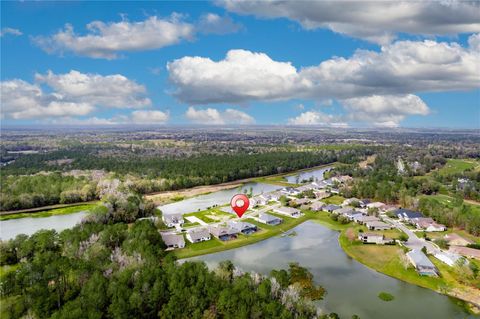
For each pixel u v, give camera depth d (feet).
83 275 344.08
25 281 332.80
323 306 362.53
